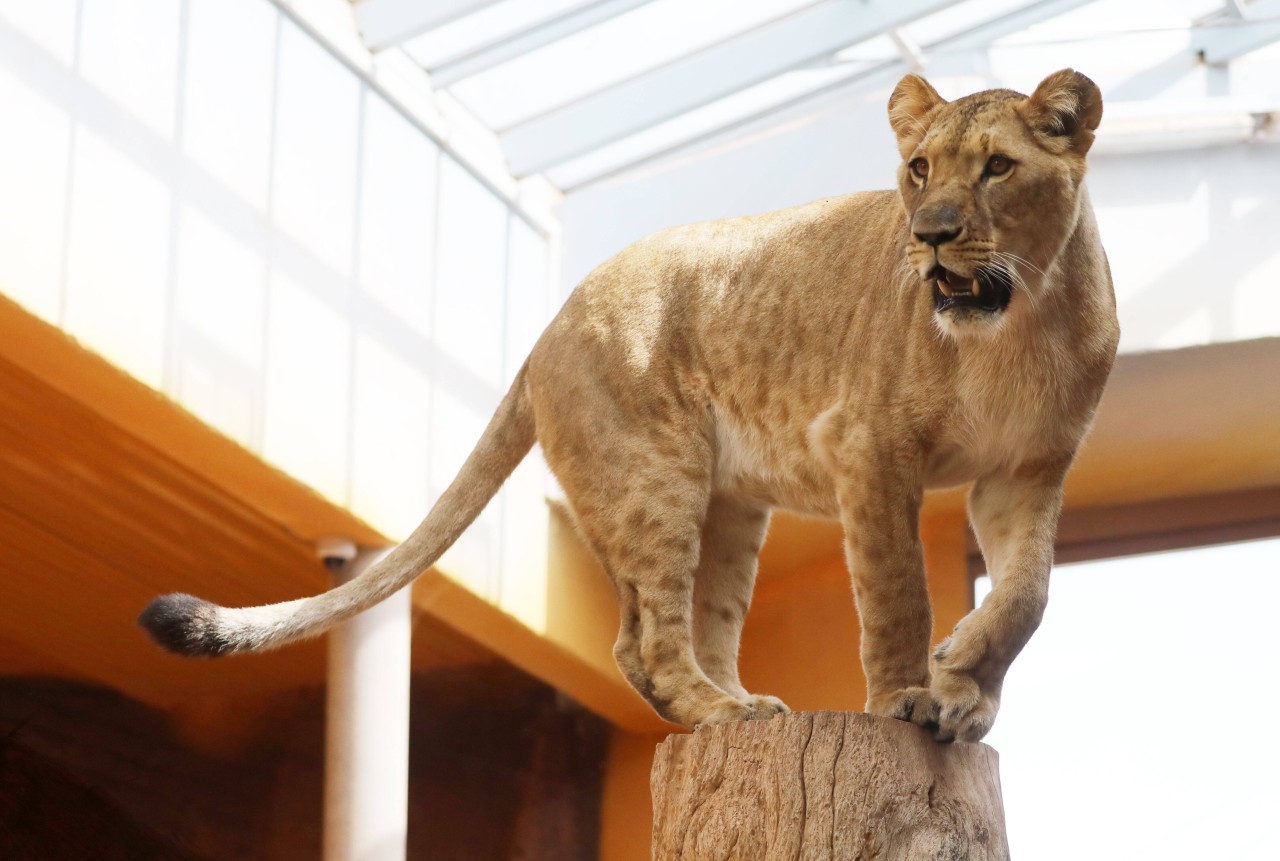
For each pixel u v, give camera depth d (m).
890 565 4.03
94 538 8.59
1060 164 3.92
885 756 3.57
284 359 7.29
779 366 4.43
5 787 10.48
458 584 8.42
